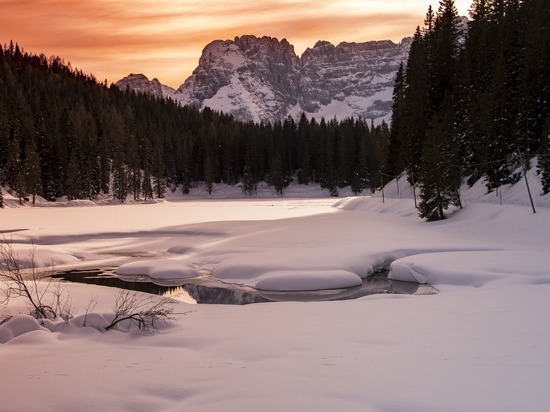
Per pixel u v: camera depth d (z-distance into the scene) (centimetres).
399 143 7844
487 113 4850
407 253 2577
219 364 584
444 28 7175
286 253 2558
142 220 5112
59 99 13800
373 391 462
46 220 5162
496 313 928
